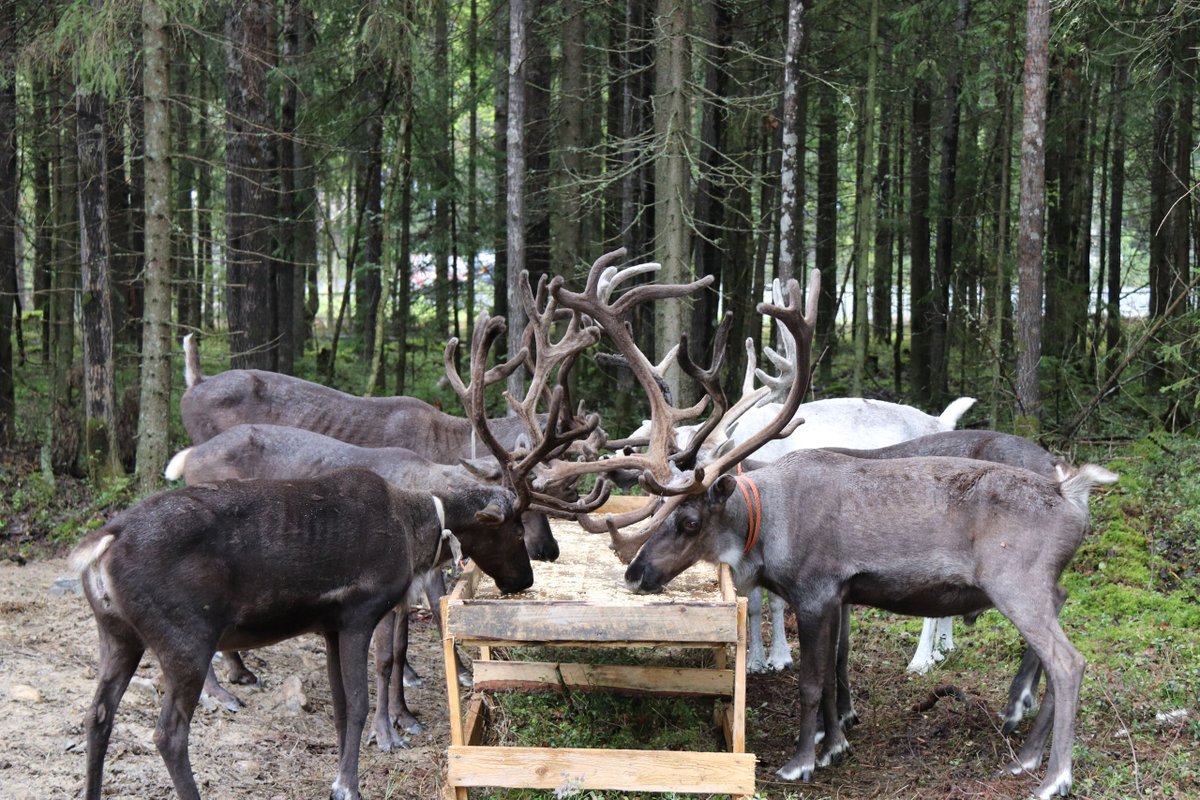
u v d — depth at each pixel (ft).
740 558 17.63
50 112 43.75
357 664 15.90
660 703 18.60
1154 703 19.93
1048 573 16.71
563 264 46.47
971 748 18.74
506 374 19.36
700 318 50.65
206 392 25.90
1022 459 20.67
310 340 75.56
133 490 33.68
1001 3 47.11
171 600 14.07
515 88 37.32
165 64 32.48
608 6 47.65
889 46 52.80
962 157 57.77
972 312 56.34
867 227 47.11
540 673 18.28
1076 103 50.70
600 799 15.42
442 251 56.29
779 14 54.19
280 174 47.60
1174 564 27.53
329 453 20.61
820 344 59.36
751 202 59.26
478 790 16.61
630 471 20.49
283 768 17.47
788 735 19.74
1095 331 55.11
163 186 32.78
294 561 15.16
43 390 49.98
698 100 38.78
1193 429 39.73
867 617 26.45
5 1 37.68
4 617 23.36
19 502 32.55
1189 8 34.88
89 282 35.37
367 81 47.65
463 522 17.47
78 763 16.37
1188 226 50.96
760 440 17.57
